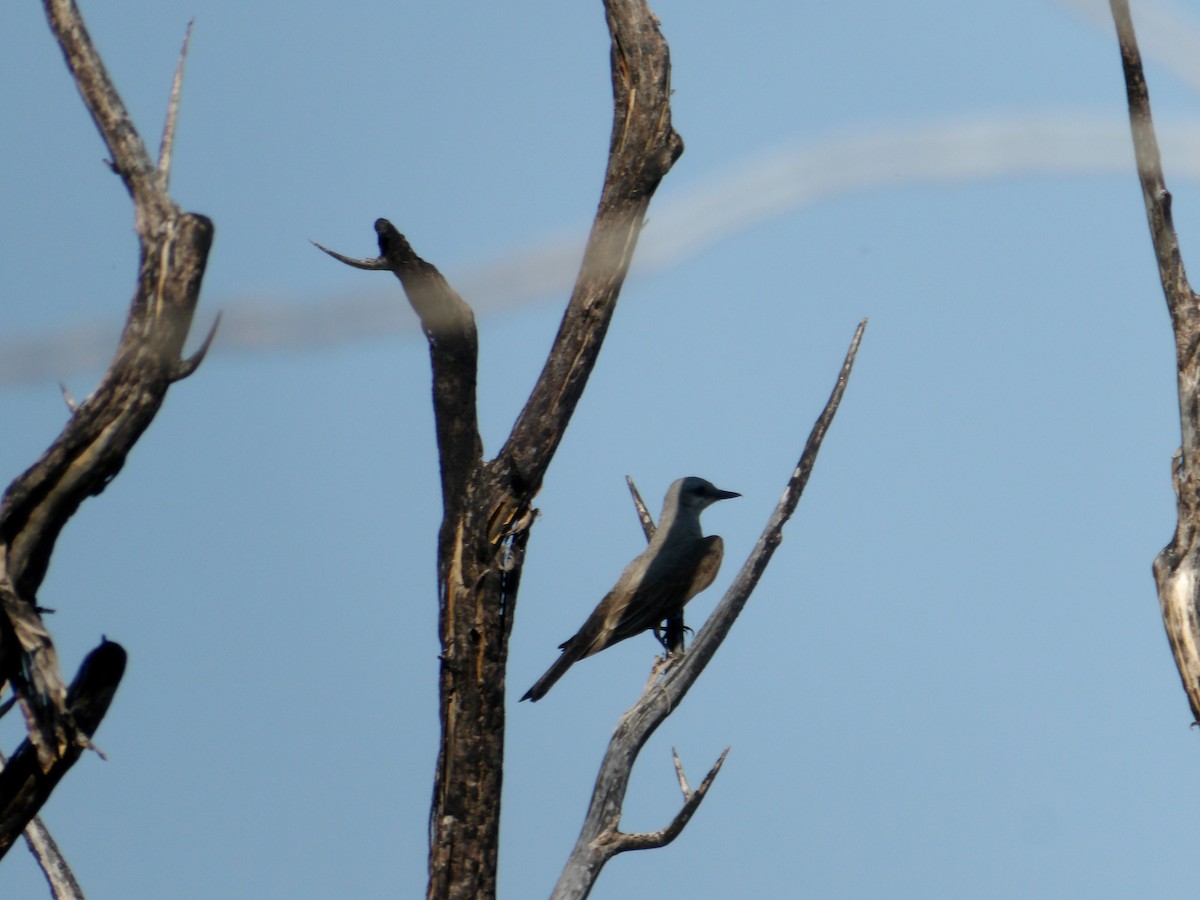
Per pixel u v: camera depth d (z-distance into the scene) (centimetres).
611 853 1291
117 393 875
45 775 914
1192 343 1102
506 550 1190
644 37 1229
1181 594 1085
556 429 1195
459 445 1150
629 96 1230
